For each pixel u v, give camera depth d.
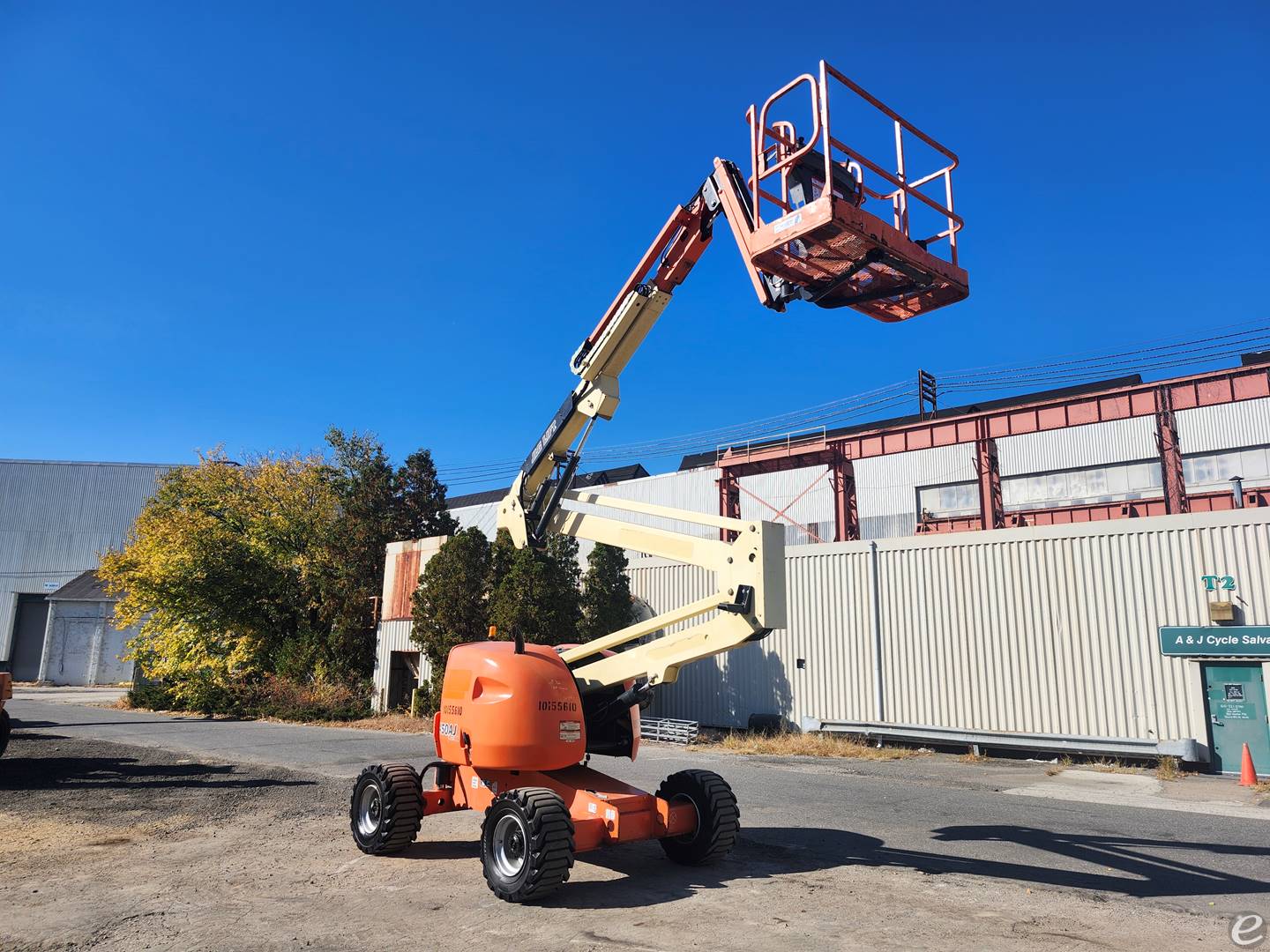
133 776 13.09
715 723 22.69
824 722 19.78
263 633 29.38
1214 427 34.53
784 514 45.25
